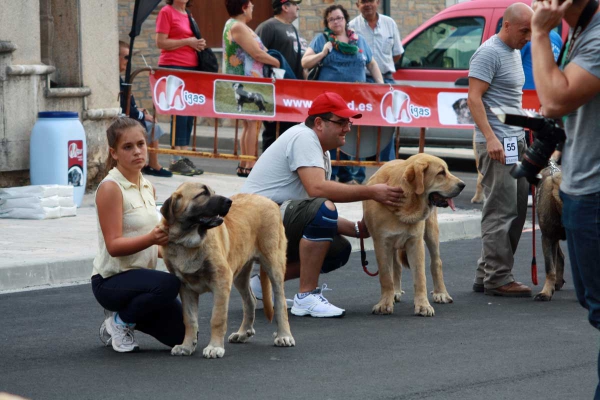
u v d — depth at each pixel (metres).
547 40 5.76
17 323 9.50
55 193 14.66
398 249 10.34
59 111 15.85
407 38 20.69
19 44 15.55
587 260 5.86
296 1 18.17
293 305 10.09
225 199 7.55
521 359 8.11
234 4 17.62
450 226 14.93
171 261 7.95
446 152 24.77
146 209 8.32
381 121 16.83
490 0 19.84
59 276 11.50
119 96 17.55
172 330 8.46
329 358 8.19
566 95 5.61
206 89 17.30
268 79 17.06
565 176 5.93
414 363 8.00
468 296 10.95
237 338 8.82
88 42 16.75
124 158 8.17
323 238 9.86
